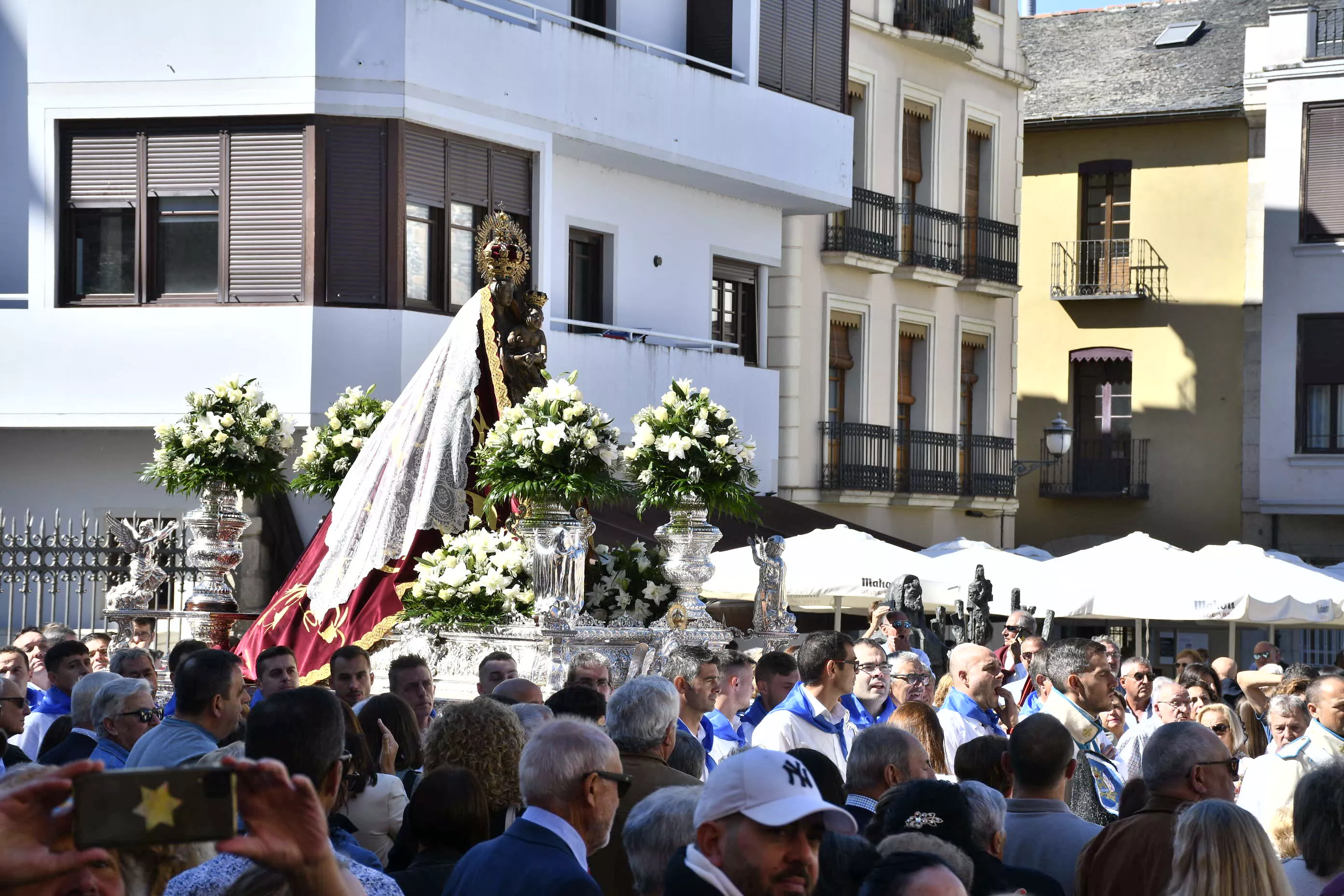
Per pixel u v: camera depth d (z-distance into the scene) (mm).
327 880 3373
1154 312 38844
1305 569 19828
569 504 12758
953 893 4617
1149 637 24891
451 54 21703
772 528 24734
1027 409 40000
